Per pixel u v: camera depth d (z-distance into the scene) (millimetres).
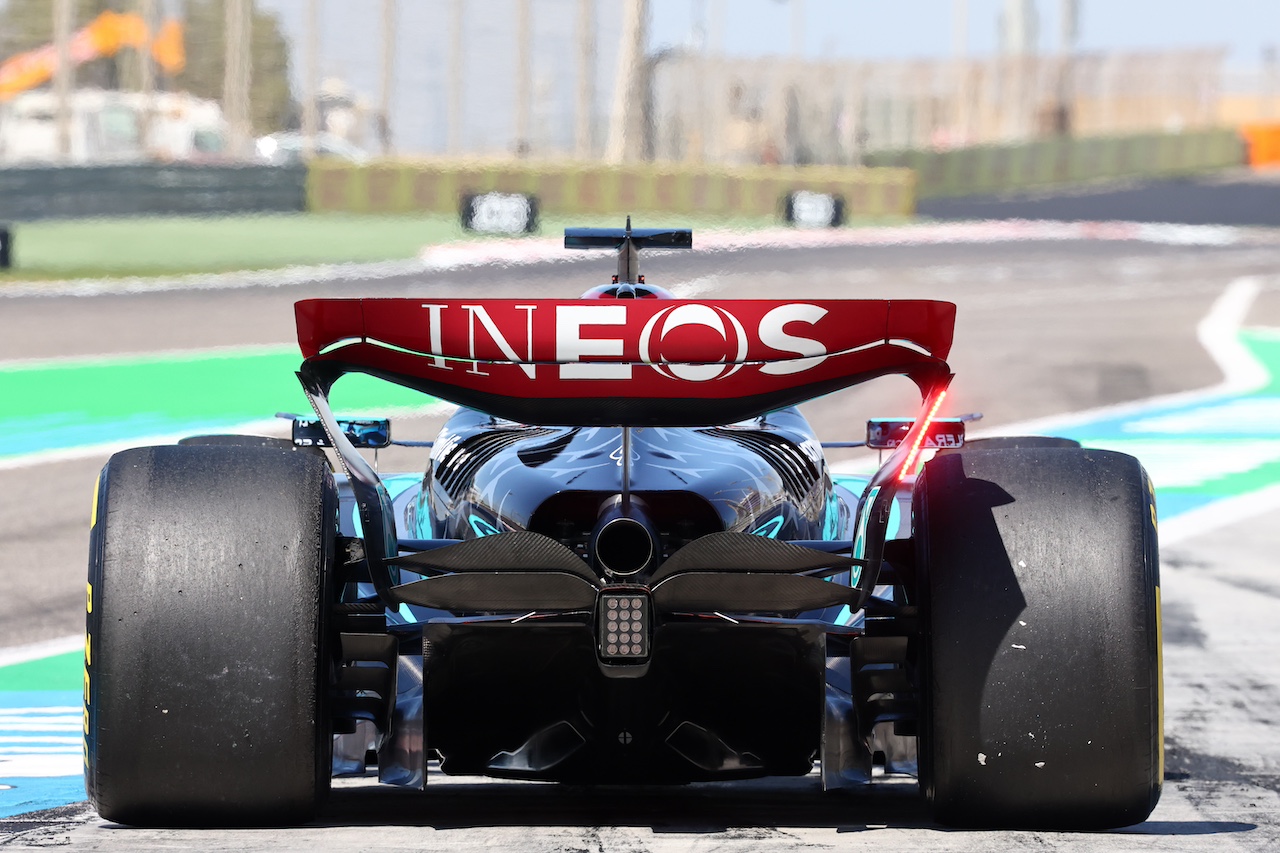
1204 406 54438
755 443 16766
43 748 19844
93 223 124188
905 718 13438
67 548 33094
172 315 76375
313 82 164875
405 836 12672
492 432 17062
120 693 12250
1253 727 20281
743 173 141000
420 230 123625
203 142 167625
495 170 134625
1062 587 12609
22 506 37125
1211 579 30516
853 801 15156
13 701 22625
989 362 65000
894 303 11922
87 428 48000
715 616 13430
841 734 13648
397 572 13211
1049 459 13258
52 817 14766
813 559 12461
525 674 13945
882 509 12461
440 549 12516
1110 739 12469
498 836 12773
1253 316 82750
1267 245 129625
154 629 12289
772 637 13555
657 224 135375
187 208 127250
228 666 12305
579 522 14805
